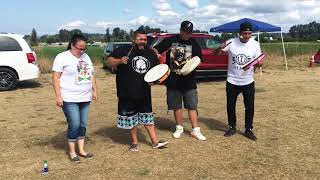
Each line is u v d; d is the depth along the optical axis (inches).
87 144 277.4
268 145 270.1
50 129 321.4
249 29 268.7
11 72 526.9
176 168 231.1
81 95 236.7
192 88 279.9
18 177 222.5
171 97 282.7
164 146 266.7
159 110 386.9
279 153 254.4
